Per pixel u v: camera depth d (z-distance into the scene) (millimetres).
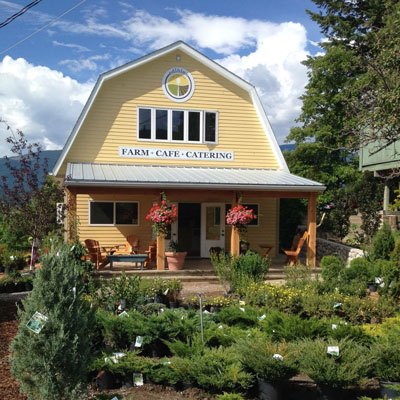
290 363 5637
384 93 11750
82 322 4613
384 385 5750
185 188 14812
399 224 17500
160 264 14758
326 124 26594
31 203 13836
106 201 18062
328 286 10547
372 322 9125
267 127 18953
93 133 17359
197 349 6461
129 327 7133
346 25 29188
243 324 8250
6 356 6863
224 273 11727
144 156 17828
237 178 16047
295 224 23359
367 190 18812
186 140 18266
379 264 11711
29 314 4465
